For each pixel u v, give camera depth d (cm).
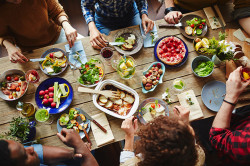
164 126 77
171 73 143
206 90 138
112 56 145
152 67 140
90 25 162
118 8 170
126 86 133
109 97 136
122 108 135
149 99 136
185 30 151
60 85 138
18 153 84
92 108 137
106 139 129
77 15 262
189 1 166
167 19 157
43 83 140
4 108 136
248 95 132
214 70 142
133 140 113
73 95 140
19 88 139
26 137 122
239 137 104
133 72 137
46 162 117
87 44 153
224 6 157
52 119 134
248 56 140
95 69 140
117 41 149
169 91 140
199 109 134
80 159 116
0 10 133
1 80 140
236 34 146
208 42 142
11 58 141
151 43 150
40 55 149
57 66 142
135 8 195
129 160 97
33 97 140
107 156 193
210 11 154
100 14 183
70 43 149
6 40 150
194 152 81
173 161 74
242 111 155
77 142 115
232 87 118
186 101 136
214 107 133
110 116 136
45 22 162
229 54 124
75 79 144
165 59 143
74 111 134
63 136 116
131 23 190
